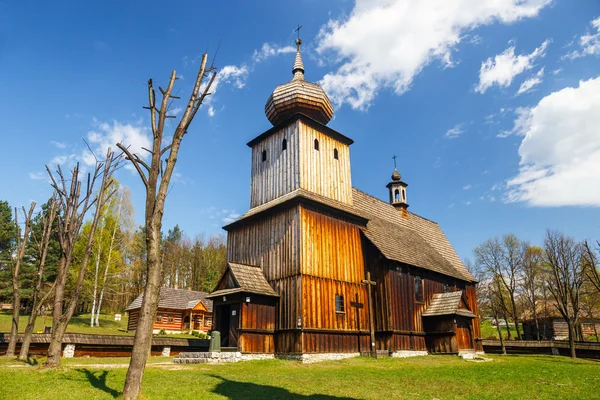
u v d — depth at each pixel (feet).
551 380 58.29
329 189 94.17
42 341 75.87
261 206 94.48
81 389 39.81
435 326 97.71
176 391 40.22
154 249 39.55
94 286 146.51
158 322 161.99
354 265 90.63
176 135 43.04
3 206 195.93
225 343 82.64
